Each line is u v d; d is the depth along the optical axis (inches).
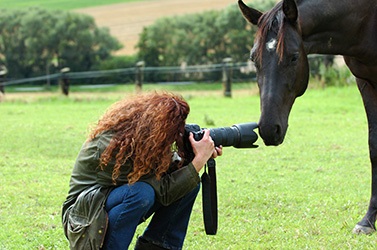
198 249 210.8
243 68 870.4
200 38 981.2
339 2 209.6
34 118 527.8
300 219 241.6
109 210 163.3
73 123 490.0
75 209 165.6
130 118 164.7
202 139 169.5
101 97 713.6
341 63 750.5
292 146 382.6
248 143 176.9
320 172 319.6
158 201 169.5
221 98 668.1
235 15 970.1
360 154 358.9
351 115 503.8
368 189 285.4
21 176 313.3
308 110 533.6
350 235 222.8
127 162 163.3
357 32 214.8
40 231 229.3
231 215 248.2
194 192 178.4
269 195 273.6
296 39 194.2
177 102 168.2
